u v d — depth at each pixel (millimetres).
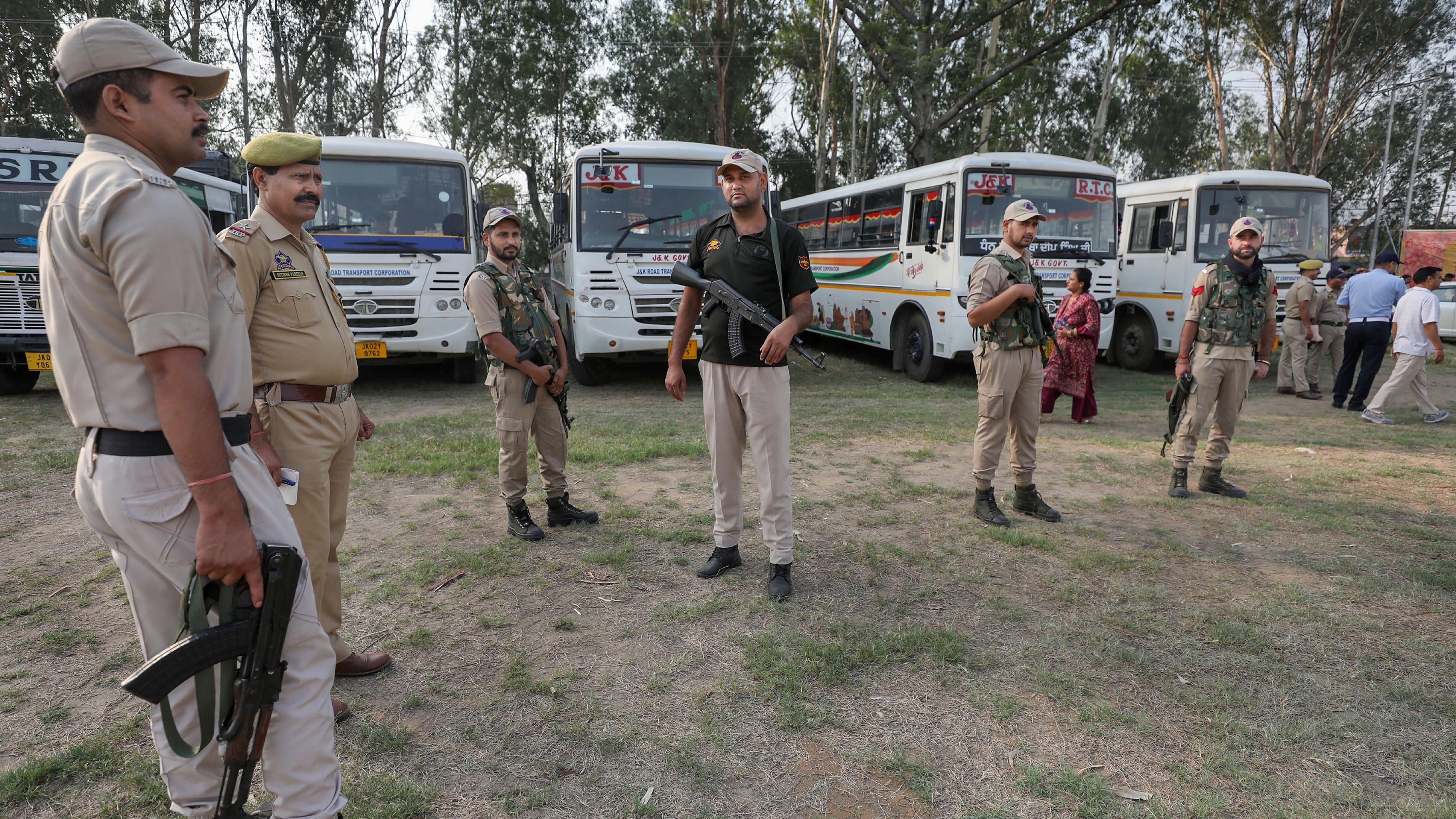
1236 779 2363
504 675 2949
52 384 10344
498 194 29609
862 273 13258
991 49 20938
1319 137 29656
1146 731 2609
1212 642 3236
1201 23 26922
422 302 9406
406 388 10430
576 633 3301
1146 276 12852
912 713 2717
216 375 1672
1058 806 2252
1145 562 4109
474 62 28062
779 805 2256
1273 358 13781
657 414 8531
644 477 5762
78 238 1483
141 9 24281
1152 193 12852
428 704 2762
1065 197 10727
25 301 8422
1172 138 31719
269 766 1768
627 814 2215
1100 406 9594
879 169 33906
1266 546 4398
